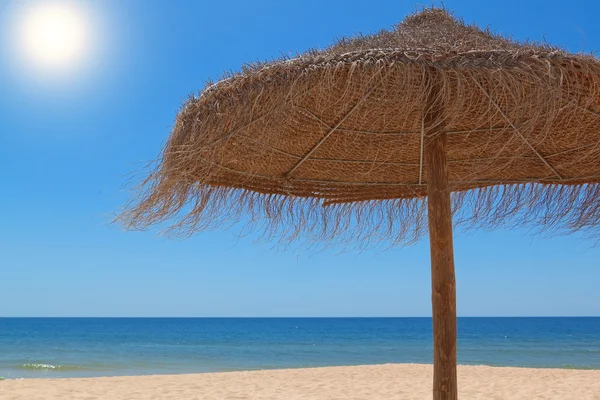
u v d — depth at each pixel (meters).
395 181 4.63
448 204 3.39
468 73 2.78
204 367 23.69
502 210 4.45
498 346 38.38
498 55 2.83
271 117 2.91
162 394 10.03
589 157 4.03
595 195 4.15
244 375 13.83
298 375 13.77
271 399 9.40
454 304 3.31
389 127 3.95
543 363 25.41
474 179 4.45
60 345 39.44
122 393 10.14
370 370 15.00
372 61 2.79
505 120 3.39
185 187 3.14
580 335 56.16
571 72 2.86
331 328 82.81
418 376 13.36
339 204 4.65
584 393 9.72
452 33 3.36
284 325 100.50
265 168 4.14
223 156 3.55
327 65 2.82
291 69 2.86
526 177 4.41
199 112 2.97
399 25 3.77
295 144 4.04
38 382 11.84
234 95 2.89
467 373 13.71
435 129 3.31
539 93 2.71
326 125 3.89
